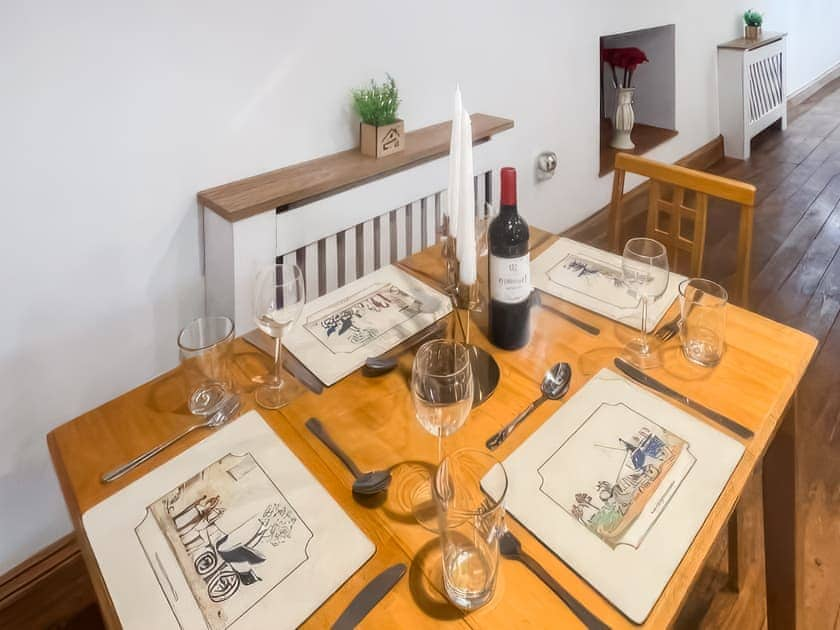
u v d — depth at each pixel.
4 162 1.20
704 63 3.81
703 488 0.77
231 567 0.70
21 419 1.36
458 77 2.10
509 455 0.84
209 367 0.99
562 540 0.71
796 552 1.17
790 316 2.43
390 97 1.73
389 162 1.72
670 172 1.45
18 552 1.43
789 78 5.36
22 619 1.42
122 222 1.40
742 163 4.09
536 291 1.21
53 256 1.32
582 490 0.78
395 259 1.89
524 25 2.29
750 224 1.34
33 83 1.19
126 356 1.50
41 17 1.17
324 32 1.64
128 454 0.87
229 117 1.51
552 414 0.91
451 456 0.83
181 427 0.91
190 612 0.66
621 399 0.93
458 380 0.83
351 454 0.85
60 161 1.27
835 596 1.40
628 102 3.26
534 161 2.59
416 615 0.64
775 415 0.89
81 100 1.26
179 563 0.71
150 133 1.39
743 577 1.45
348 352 1.06
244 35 1.48
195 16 1.38
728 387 0.94
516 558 0.70
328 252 1.67
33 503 1.43
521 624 0.63
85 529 0.75
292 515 0.76
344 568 0.69
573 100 2.70
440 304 1.20
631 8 2.90
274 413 0.93
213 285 1.58
